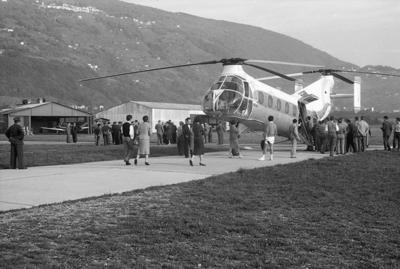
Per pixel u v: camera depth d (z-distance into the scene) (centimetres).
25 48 19662
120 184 1390
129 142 1889
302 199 1205
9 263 677
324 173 1636
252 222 955
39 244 775
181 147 2388
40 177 1512
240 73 2481
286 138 2888
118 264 691
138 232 863
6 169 1744
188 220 951
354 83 3350
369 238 870
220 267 700
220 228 905
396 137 2702
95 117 7512
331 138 2367
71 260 704
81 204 1093
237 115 2428
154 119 6812
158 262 712
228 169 1759
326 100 3209
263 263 720
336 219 1013
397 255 774
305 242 837
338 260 746
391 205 1155
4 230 859
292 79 2456
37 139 4959
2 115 7281
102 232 860
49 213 998
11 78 15125
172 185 1355
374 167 1814
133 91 19638
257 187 1348
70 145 3359
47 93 15212
